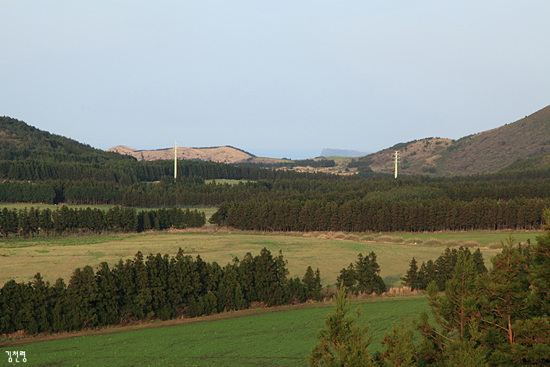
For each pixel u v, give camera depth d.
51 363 37.00
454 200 153.38
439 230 124.81
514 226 125.69
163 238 112.44
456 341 21.78
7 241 105.06
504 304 22.64
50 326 47.25
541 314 22.84
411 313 50.06
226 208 137.88
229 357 38.09
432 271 63.56
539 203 120.25
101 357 38.47
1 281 64.62
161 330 47.59
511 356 21.17
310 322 49.31
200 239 110.06
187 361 37.28
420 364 23.31
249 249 95.50
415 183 187.12
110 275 51.25
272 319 51.16
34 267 73.88
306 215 127.69
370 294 62.34
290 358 37.56
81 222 119.88
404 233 122.12
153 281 53.66
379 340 40.22
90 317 48.44
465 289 23.72
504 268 22.94
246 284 58.44
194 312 53.88
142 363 36.84
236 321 50.75
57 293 49.31
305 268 78.12
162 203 173.25
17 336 45.88
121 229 127.38
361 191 171.50
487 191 157.75
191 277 56.22
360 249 95.50
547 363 20.83
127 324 51.00
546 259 22.77
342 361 19.81
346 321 21.36
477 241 103.75
